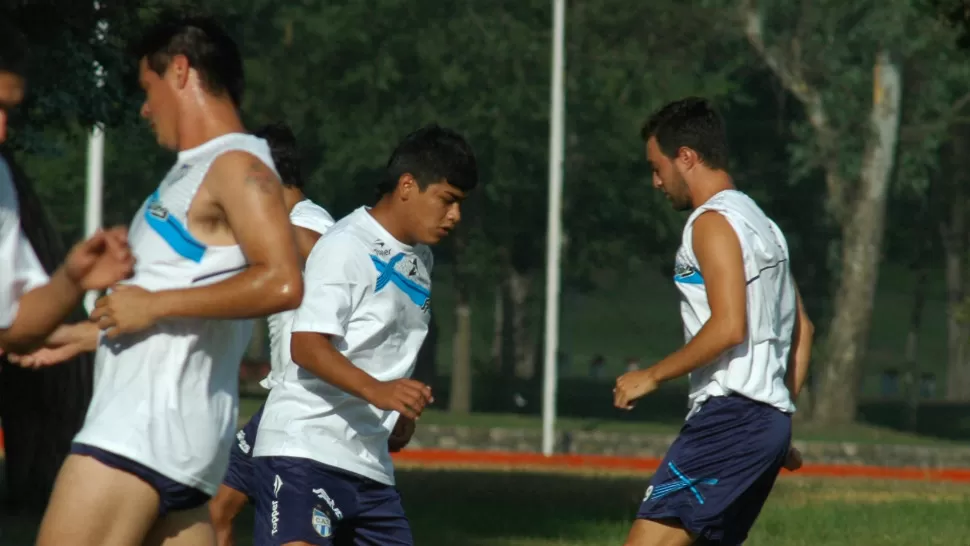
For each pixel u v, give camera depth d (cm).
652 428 11781
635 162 12662
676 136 2239
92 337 1644
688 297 2188
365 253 2089
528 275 14000
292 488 2084
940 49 12044
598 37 12525
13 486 4297
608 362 18650
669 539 2181
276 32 12106
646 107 12512
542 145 12469
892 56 12044
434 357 13162
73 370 4297
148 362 1553
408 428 2209
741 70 13212
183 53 1588
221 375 1595
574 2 12438
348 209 12581
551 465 7794
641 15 12531
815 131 12600
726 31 12412
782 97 12812
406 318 2136
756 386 2152
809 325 2341
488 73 12181
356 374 1986
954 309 12162
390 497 2155
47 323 1515
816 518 4650
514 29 12181
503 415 12825
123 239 1484
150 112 1628
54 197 12019
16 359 1639
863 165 12238
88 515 1529
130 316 1501
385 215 2123
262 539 2103
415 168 2097
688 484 2161
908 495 5900
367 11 12075
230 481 2434
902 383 17075
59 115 4431
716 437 2153
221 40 1606
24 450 4281
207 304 1503
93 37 4362
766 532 4312
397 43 12144
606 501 5197
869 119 12225
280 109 12181
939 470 8375
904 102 13012
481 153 12256
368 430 2119
